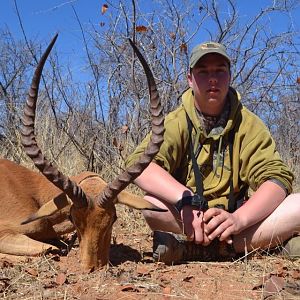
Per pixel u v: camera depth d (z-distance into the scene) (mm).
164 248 1617
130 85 2793
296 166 3121
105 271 1493
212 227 1589
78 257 1587
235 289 1424
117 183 1503
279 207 1664
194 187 1734
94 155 2613
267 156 1691
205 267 1599
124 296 1362
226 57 1650
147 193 1717
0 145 2877
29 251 1688
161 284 1436
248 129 1709
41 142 2744
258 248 1688
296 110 3439
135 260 1696
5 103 3008
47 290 1394
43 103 2934
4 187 1864
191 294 1383
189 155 1729
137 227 2160
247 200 1765
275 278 1436
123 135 2715
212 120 1708
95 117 2836
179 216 1661
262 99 2986
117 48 2756
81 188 1591
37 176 1975
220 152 1712
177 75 2709
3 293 1387
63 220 1882
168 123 1708
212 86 1651
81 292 1386
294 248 1680
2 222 1807
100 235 1512
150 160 1512
